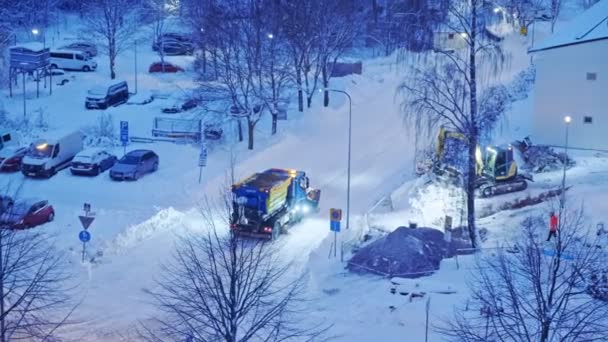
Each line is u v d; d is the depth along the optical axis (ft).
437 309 113.80
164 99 250.98
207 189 187.11
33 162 194.29
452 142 170.09
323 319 116.26
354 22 279.28
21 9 326.03
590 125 186.91
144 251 148.05
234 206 136.87
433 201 159.43
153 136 220.64
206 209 171.42
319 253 144.97
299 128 227.81
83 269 139.54
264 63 226.58
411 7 192.13
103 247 149.28
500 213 155.74
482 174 166.30
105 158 199.31
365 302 120.06
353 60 274.98
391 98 254.27
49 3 337.31
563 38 187.93
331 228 144.25
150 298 127.75
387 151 212.23
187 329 102.78
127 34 296.51
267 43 242.17
